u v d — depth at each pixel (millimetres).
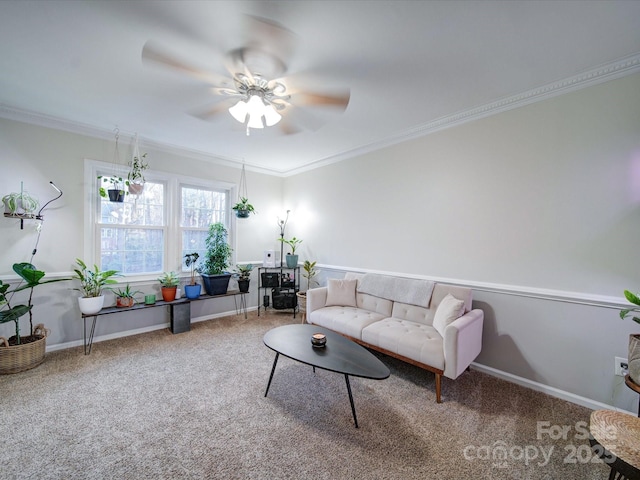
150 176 3586
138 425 1811
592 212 2072
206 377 2426
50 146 2895
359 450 1622
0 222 2650
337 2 1405
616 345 1976
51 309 2908
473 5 1427
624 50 1791
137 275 3520
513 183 2434
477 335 2371
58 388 2221
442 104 2508
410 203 3178
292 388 2270
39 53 1838
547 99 2250
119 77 2115
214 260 3984
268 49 1759
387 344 2426
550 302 2246
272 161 4352
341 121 2859
